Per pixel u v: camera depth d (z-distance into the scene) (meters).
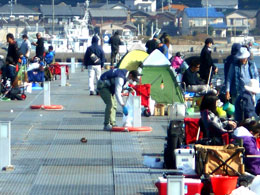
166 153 34.16
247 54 45.06
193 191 28.59
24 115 53.62
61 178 32.81
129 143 41.50
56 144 41.25
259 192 29.09
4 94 63.38
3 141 34.41
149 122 49.59
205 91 53.03
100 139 42.91
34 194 29.97
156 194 29.94
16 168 34.78
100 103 62.41
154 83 54.06
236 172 29.78
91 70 69.31
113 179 32.56
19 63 67.31
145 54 63.72
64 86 82.38
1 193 30.09
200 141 32.91
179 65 67.12
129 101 46.22
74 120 51.09
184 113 51.69
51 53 89.38
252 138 31.33
